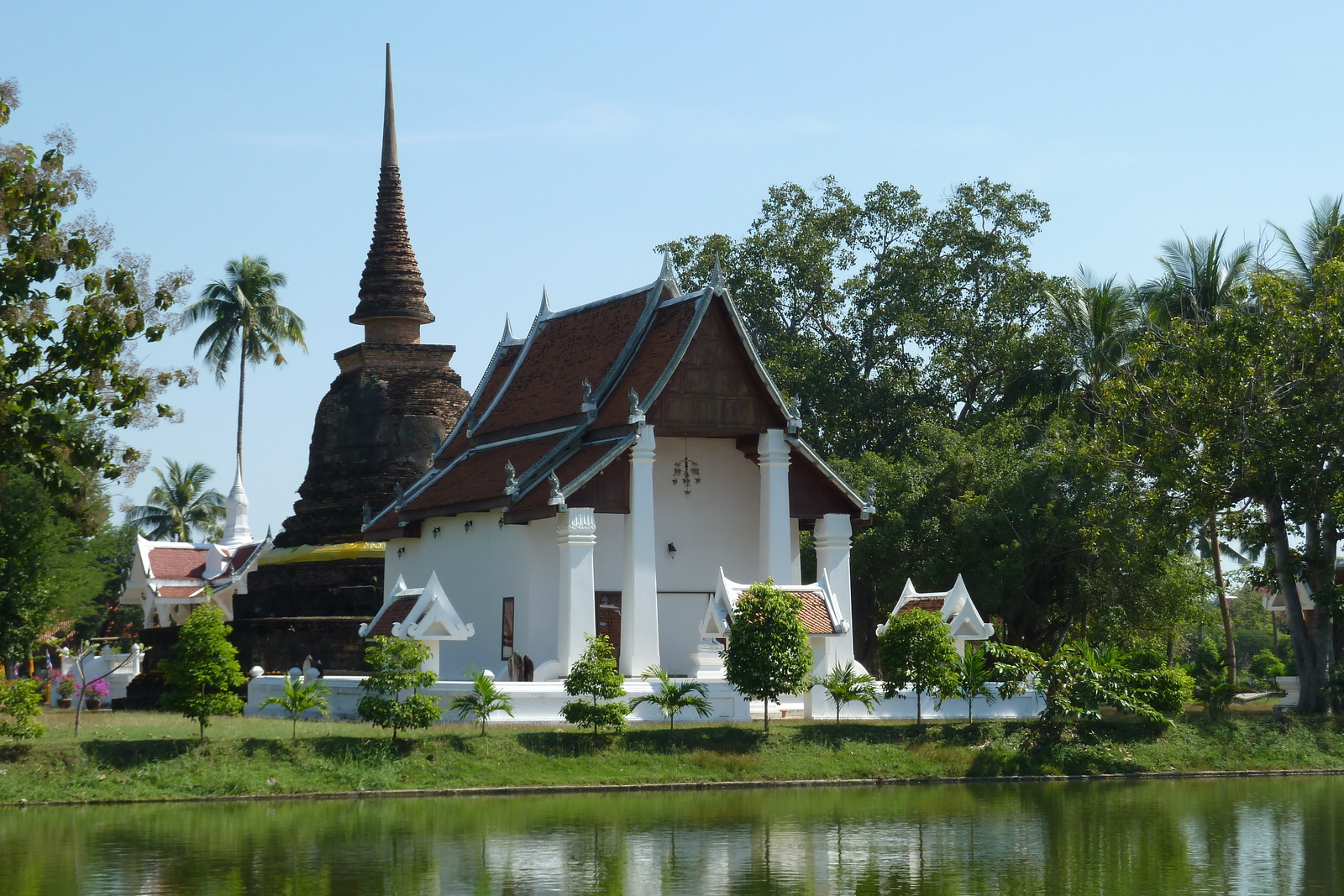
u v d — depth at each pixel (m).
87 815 25.48
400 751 29.73
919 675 34.34
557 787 29.38
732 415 38.25
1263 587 43.78
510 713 31.88
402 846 22.30
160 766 28.09
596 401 39.12
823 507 39.78
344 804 27.14
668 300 40.59
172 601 65.69
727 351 38.44
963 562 49.16
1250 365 39.72
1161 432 41.28
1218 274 49.69
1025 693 37.44
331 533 53.31
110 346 28.91
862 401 65.38
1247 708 42.84
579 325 43.91
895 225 68.31
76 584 38.06
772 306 66.81
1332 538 42.00
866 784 31.22
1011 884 19.53
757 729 32.69
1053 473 49.09
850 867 20.75
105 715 39.84
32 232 28.72
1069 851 22.27
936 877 20.06
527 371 44.97
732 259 67.31
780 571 38.34
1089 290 53.28
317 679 39.16
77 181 29.23
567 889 19.00
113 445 30.31
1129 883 19.72
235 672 29.50
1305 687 41.22
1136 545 44.56
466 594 41.72
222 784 27.83
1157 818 25.86
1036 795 29.41
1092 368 51.81
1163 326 50.62
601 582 39.06
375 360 55.62
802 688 32.66
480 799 28.02
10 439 28.80
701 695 34.78
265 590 53.59
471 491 40.81
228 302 71.38
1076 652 36.34
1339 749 36.94
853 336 68.00
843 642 36.53
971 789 30.66
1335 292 39.78
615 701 33.47
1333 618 40.69
